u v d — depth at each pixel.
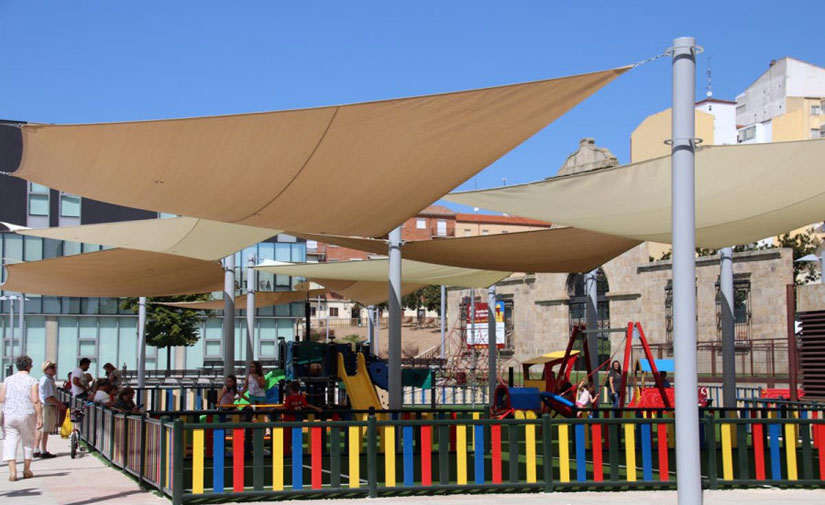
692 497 7.63
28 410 10.92
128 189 9.27
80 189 9.29
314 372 17.81
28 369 11.16
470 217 95.88
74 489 9.93
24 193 41.84
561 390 16.52
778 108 76.50
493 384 21.44
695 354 7.70
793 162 8.84
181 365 44.78
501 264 16.56
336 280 24.45
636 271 35.94
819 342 20.55
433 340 74.56
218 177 8.91
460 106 7.80
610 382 17.67
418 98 7.52
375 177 9.30
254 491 9.16
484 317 41.75
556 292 40.16
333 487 9.42
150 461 9.93
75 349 42.94
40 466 12.34
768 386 28.17
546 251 15.34
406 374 19.52
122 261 18.05
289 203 10.06
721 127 63.16
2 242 40.41
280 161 8.58
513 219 97.31
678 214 7.75
